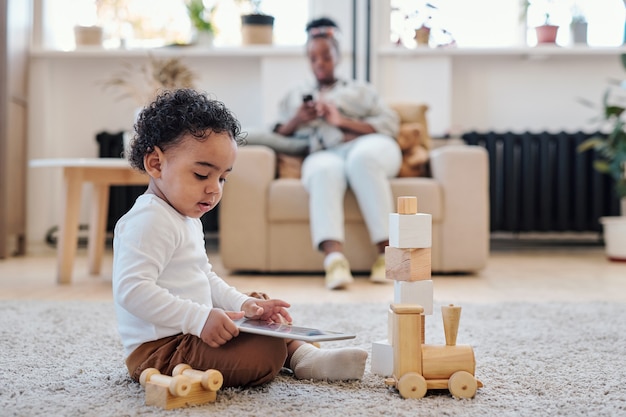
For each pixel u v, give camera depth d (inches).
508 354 58.2
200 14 157.0
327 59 129.0
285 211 118.3
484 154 120.0
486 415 41.1
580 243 162.4
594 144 141.9
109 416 40.7
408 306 45.7
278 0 162.6
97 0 165.6
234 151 46.8
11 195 146.0
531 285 107.5
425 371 45.3
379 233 111.5
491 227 155.6
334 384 48.3
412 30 158.7
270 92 155.5
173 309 44.5
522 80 160.7
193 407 42.4
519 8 162.7
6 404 43.0
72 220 106.3
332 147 123.0
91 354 57.9
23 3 151.1
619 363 55.4
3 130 142.5
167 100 47.4
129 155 49.0
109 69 159.5
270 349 46.4
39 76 156.4
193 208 46.7
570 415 41.4
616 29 160.9
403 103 134.0
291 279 115.4
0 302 84.8
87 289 100.9
